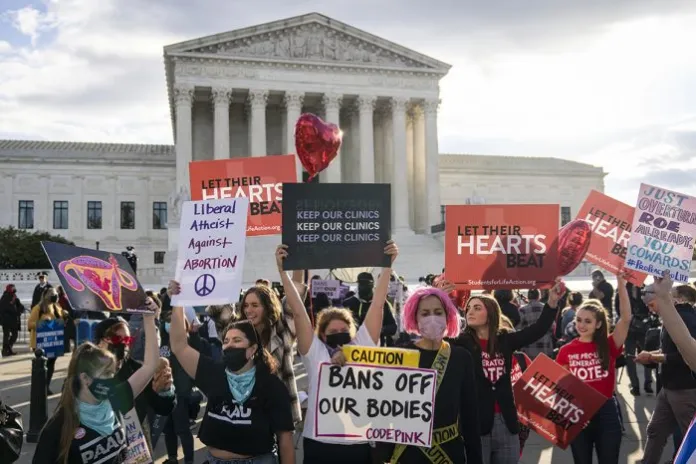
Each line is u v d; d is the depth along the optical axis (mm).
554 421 10062
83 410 6578
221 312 13211
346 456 7348
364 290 16734
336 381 7293
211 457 7242
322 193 8555
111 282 7496
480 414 8453
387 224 8641
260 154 79312
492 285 10594
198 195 12625
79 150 96188
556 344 17016
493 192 106188
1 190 91062
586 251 11852
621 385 20344
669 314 7215
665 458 13008
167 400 8039
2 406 7648
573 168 109562
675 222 9766
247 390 7109
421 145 91188
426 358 7336
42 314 20672
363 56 83875
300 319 7844
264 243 72000
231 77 79188
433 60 84875
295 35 82000
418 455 7270
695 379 10125
